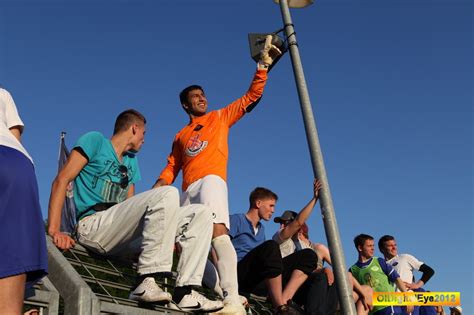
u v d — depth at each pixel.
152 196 3.96
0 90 2.65
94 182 4.48
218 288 4.97
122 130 4.74
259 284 5.70
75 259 4.26
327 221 5.26
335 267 5.09
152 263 3.86
